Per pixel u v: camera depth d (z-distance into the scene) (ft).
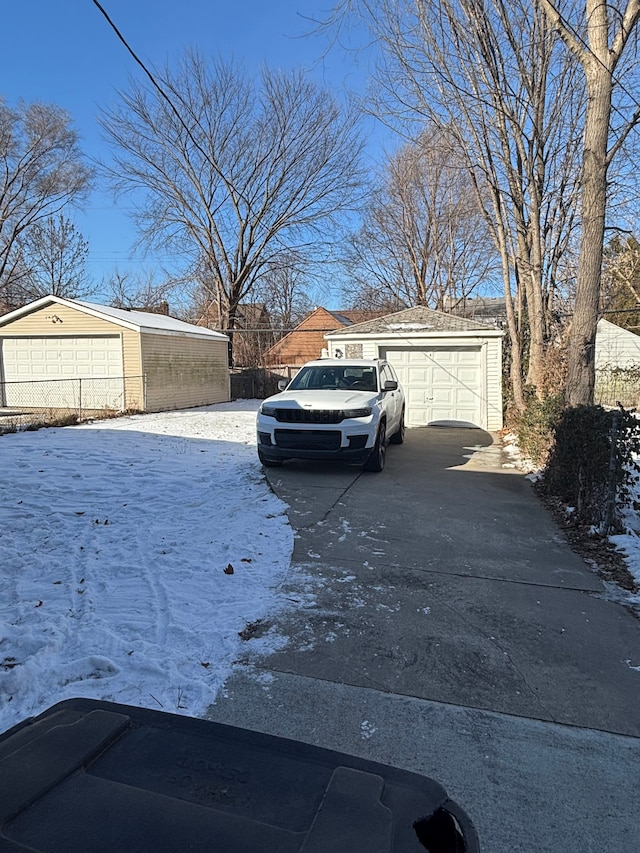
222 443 34.42
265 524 18.33
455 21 31.94
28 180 95.66
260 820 3.56
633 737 8.29
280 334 115.34
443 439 38.86
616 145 22.80
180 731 4.58
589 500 18.74
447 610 12.49
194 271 90.22
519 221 38.34
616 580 14.37
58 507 19.77
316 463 28.78
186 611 12.12
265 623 11.71
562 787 7.23
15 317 54.85
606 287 71.97
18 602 12.55
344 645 10.88
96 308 54.03
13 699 8.95
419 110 35.94
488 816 6.71
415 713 8.79
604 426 18.10
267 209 86.89
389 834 3.48
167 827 3.47
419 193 97.71
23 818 3.52
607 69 21.63
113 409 51.55
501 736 8.26
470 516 19.81
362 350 45.73
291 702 9.02
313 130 83.20
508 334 49.47
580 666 10.25
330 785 3.92
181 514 19.34
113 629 11.25
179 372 58.90
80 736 4.42
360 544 16.70
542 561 15.61
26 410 52.16
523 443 31.76
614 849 6.26
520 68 33.06
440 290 102.68
